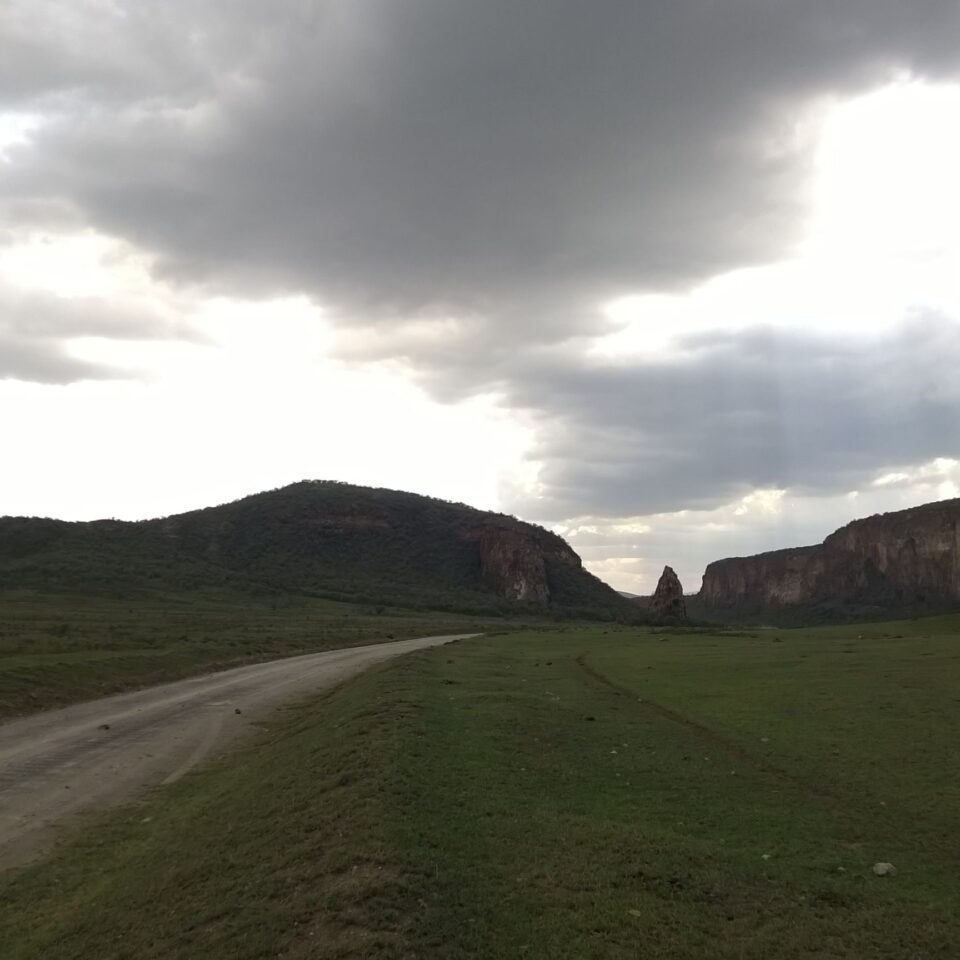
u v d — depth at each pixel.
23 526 130.25
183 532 154.75
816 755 15.80
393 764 13.23
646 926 7.75
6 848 12.78
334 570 156.75
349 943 7.04
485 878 8.73
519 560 172.12
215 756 20.53
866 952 7.37
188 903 8.71
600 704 23.45
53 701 28.28
